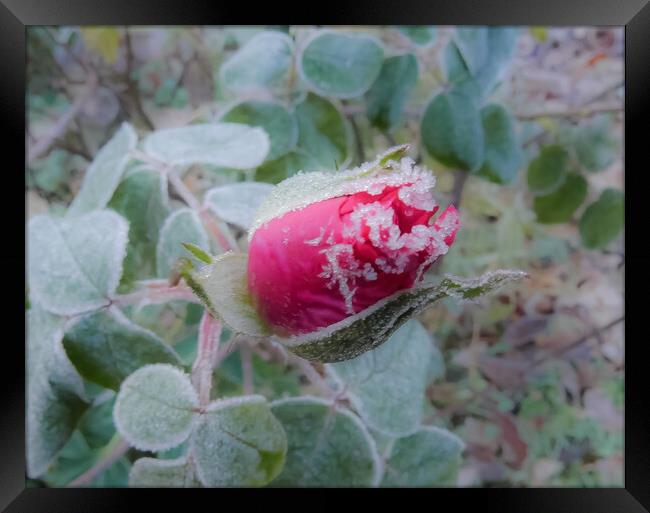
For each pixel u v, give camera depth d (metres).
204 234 0.17
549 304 0.18
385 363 0.18
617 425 0.18
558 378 0.18
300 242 0.12
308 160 0.18
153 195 0.18
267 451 0.18
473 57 0.18
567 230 0.18
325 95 0.18
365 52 0.18
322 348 0.13
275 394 0.18
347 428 0.18
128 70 0.18
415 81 0.18
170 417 0.17
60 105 0.18
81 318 0.17
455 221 0.12
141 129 0.18
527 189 0.18
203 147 0.18
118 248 0.17
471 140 0.18
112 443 0.17
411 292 0.12
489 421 0.18
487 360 0.18
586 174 0.18
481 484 0.18
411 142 0.18
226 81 0.18
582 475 0.18
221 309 0.14
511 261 0.18
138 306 0.17
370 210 0.11
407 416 0.18
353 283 0.12
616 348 0.18
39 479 0.17
